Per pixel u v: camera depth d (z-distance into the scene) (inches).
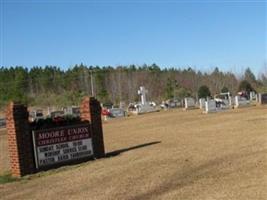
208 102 1563.7
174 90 3486.7
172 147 643.5
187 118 1309.1
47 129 562.3
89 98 613.0
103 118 1798.7
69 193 401.7
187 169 452.4
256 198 319.0
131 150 663.1
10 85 4303.6
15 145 532.7
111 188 400.8
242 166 440.1
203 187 368.5
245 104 1883.6
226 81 3821.4
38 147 551.8
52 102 3779.5
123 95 3750.0
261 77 4065.0
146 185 398.0
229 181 380.8
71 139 586.9
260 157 480.1
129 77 4003.4
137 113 1985.7
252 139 644.7
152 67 4589.1
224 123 995.3
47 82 4621.1
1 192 443.8
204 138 721.0
